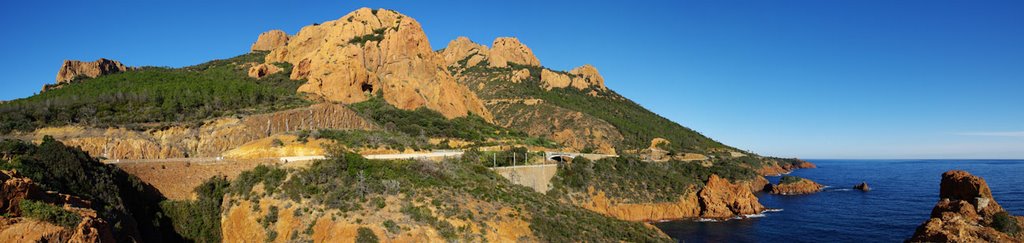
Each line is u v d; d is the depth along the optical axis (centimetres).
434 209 5731
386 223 5394
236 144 7569
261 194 6025
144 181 5909
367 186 6034
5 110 7150
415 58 14038
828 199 13662
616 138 18600
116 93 8575
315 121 9012
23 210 3666
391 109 11950
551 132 18438
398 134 9944
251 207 5884
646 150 17738
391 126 10825
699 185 12225
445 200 5966
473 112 15438
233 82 11156
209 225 5894
